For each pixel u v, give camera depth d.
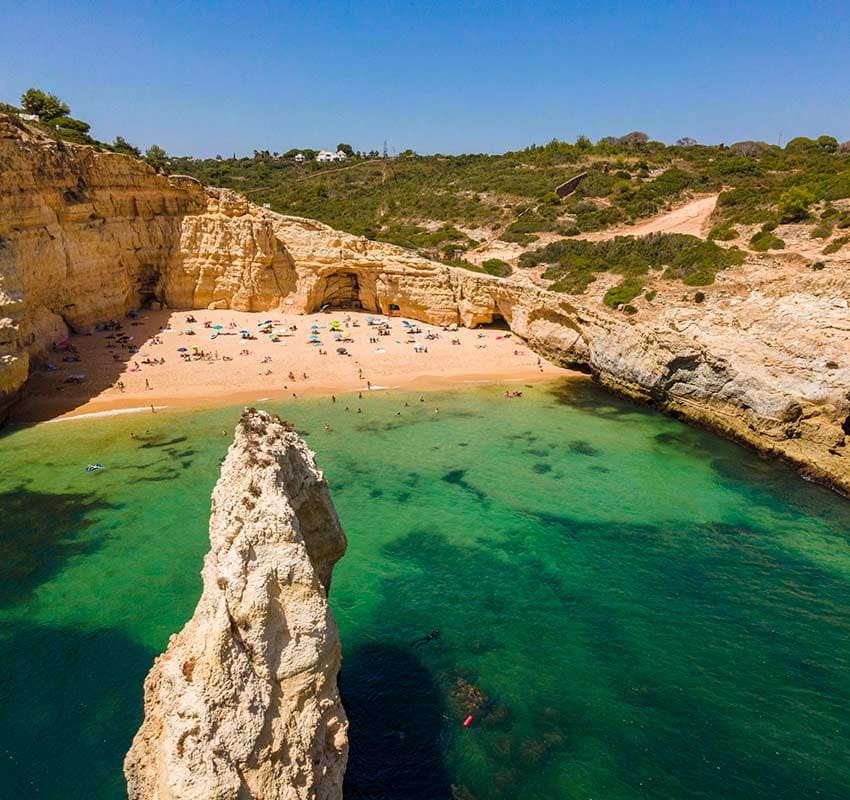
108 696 20.94
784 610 26.02
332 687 13.40
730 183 101.38
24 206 52.78
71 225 59.62
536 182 117.38
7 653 22.75
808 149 119.94
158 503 33.19
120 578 27.03
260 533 12.84
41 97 83.12
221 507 13.52
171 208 70.44
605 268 73.31
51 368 52.06
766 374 41.81
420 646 23.38
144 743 13.17
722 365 43.88
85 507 32.69
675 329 49.09
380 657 22.77
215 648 11.59
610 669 22.48
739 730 20.05
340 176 153.12
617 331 52.81
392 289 71.31
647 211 95.25
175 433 42.44
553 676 22.06
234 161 190.38
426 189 126.94
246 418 15.29
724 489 36.38
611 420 47.12
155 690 13.35
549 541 30.55
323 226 71.38
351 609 25.34
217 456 38.88
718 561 29.31
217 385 52.06
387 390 52.84
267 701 12.09
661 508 34.06
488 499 34.59
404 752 18.86
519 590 26.78
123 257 67.25
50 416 44.78
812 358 40.44
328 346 62.19
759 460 40.41
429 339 65.62
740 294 53.47
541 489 35.91
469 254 92.44
